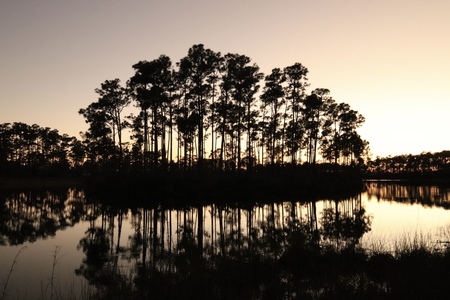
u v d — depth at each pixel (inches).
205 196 1615.4
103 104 2239.2
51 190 2400.3
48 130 4281.5
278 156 2640.3
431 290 319.9
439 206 1405.0
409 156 6195.9
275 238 721.0
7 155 4015.8
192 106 2038.6
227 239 722.8
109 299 362.6
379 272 411.5
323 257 474.6
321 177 2481.5
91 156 3393.2
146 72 1998.0
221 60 2049.7
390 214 1138.0
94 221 1010.7
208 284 373.4
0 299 376.2
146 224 951.0
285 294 354.3
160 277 407.2
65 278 452.4
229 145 2684.5
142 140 2240.4
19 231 848.9
